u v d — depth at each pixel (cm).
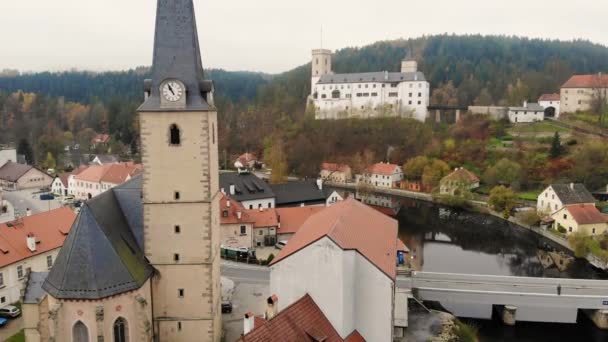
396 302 5512
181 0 3959
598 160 13825
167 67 4003
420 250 9731
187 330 4331
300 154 18350
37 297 4441
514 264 8806
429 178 15738
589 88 19838
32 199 13188
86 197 13700
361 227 4525
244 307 5766
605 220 10056
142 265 4134
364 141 18812
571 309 6712
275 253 8244
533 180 14462
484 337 5897
